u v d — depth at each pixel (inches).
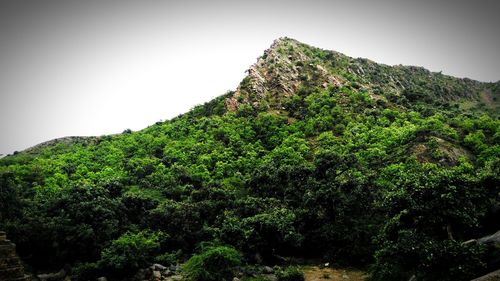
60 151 2210.9
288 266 999.0
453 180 662.5
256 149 1855.3
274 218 1067.9
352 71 3366.1
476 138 1669.5
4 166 1707.7
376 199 1067.3
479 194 754.8
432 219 645.3
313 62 3105.3
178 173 1562.5
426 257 584.4
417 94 2906.0
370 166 1521.9
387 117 2138.3
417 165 1379.2
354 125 2014.0
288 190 1250.6
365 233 997.2
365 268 945.5
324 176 1178.6
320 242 1062.4
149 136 2186.3
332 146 1770.4
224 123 2134.6
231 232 1066.1
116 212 1138.7
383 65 4286.4
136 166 1736.0
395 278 727.1
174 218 1158.3
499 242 585.9
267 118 2158.0
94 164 1804.9
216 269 840.3
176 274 929.5
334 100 2341.3
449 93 4252.0
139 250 933.2
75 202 1084.5
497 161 1054.4
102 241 1008.9
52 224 975.0
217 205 1259.2
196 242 1132.5
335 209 1066.7
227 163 1691.7
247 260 1010.1
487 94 4845.0
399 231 671.8
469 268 542.3
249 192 1428.4
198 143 1916.8
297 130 2054.6
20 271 688.4
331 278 878.4
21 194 1352.1
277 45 3363.7
